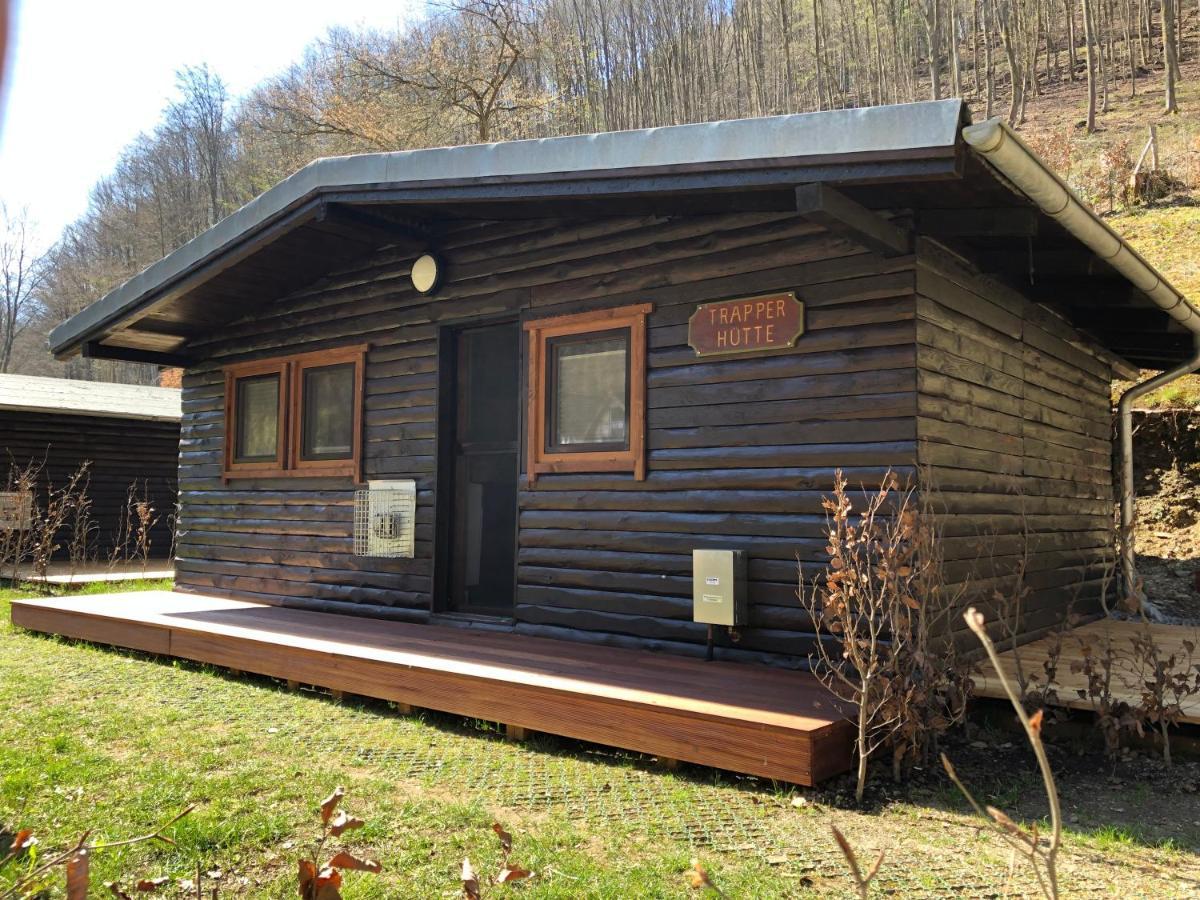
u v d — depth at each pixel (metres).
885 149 4.16
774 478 5.52
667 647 5.92
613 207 5.97
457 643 6.28
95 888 3.07
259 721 5.36
